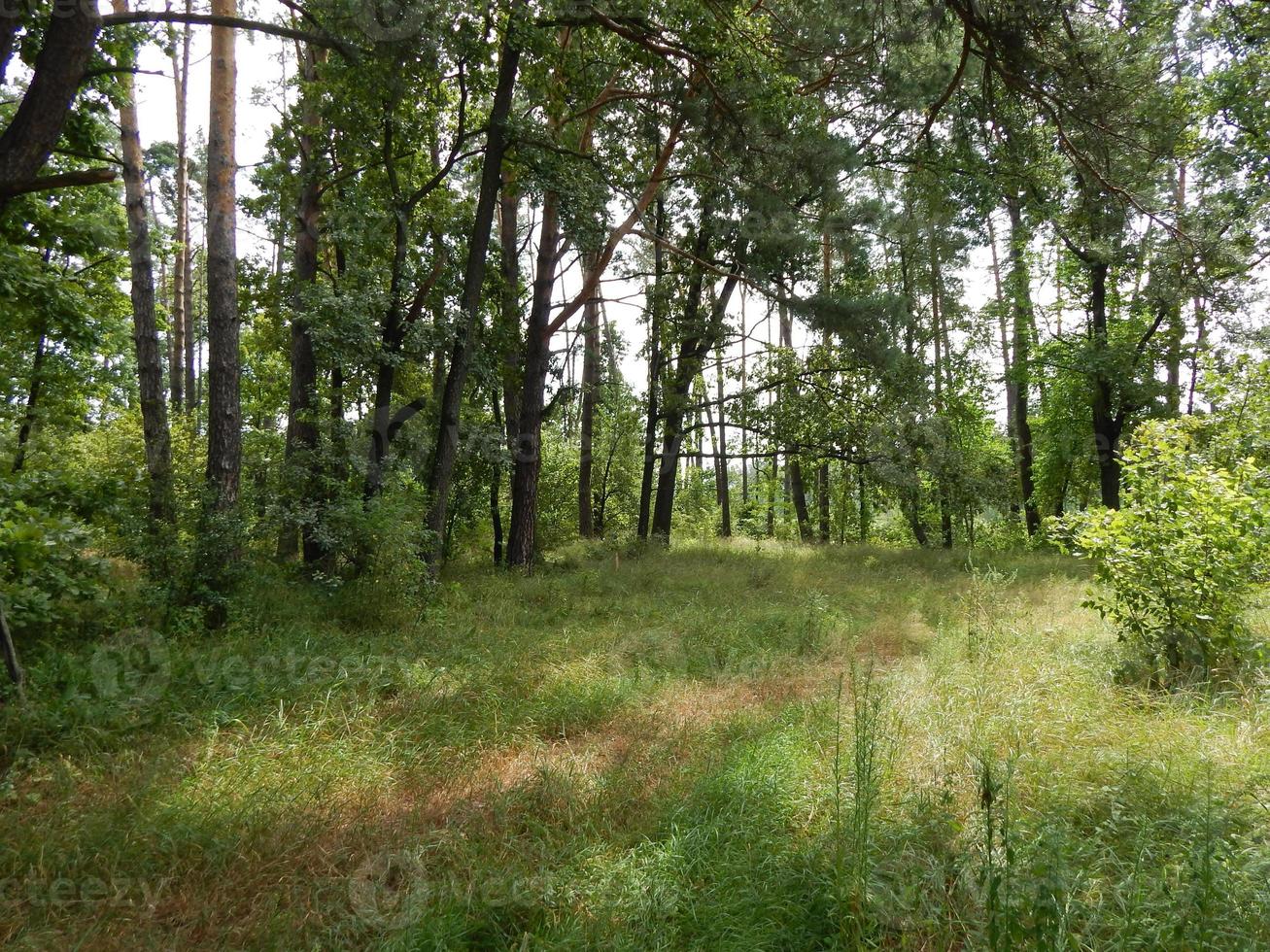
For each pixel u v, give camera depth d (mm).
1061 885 2646
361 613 8891
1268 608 6977
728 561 16594
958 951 2879
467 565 15758
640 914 3156
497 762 4969
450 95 13203
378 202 12664
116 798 4020
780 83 11891
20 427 16234
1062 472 24922
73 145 9539
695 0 10297
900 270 20688
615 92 14203
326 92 12031
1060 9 7805
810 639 8102
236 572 8031
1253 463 6266
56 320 10719
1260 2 10289
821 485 26516
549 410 17188
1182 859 3252
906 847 3465
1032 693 5230
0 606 5203
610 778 4543
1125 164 9758
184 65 18297
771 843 3635
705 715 5809
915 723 4992
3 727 4703
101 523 8828
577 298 14719
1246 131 15680
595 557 17312
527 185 12656
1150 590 6098
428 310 14016
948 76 12398
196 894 3334
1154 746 4367
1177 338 19172
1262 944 2680
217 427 9242
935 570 15203
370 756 4773
